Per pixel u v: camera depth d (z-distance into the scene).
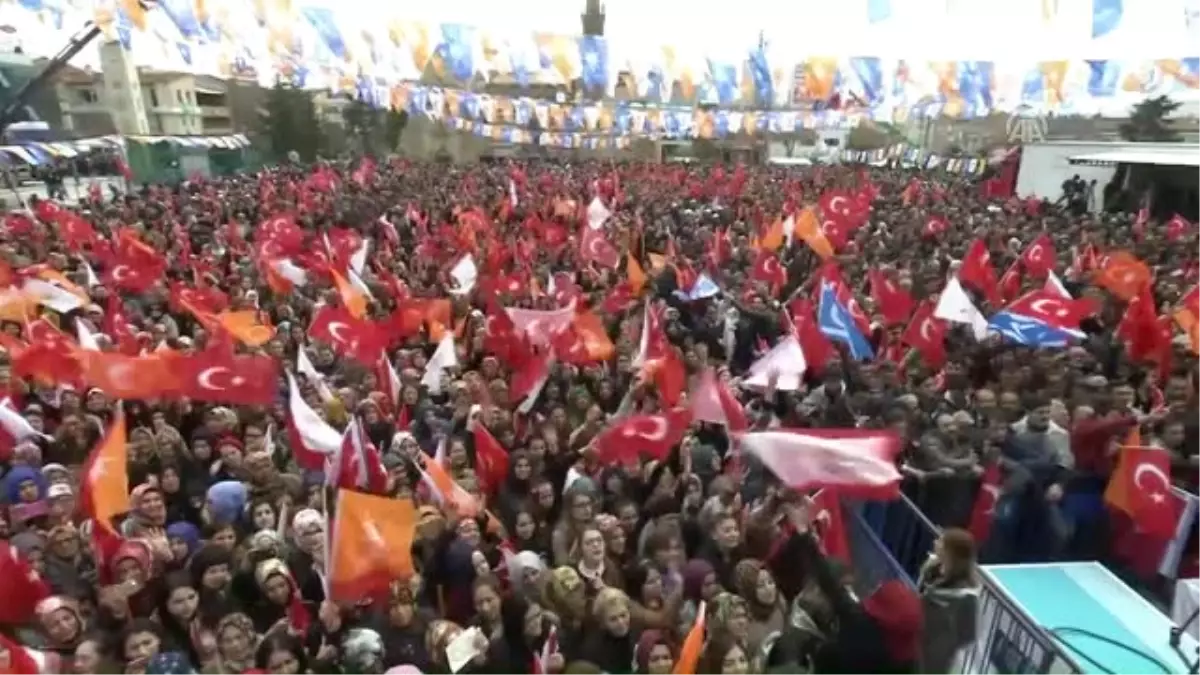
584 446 8.66
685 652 5.12
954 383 10.18
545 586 6.10
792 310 13.12
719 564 6.80
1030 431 8.55
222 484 7.43
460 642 5.54
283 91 60.16
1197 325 11.02
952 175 46.06
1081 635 5.66
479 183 34.81
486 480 8.09
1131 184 27.77
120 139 46.69
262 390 8.85
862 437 6.97
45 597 5.96
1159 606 7.32
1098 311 12.70
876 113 24.52
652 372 9.75
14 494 7.38
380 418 9.30
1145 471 7.48
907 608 5.71
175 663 5.27
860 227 21.34
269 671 5.33
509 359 11.25
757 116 27.98
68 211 21.55
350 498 5.92
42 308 12.41
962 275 14.23
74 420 8.64
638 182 38.00
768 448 7.01
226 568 6.20
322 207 25.19
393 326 12.32
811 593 6.12
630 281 15.45
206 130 71.88
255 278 15.48
